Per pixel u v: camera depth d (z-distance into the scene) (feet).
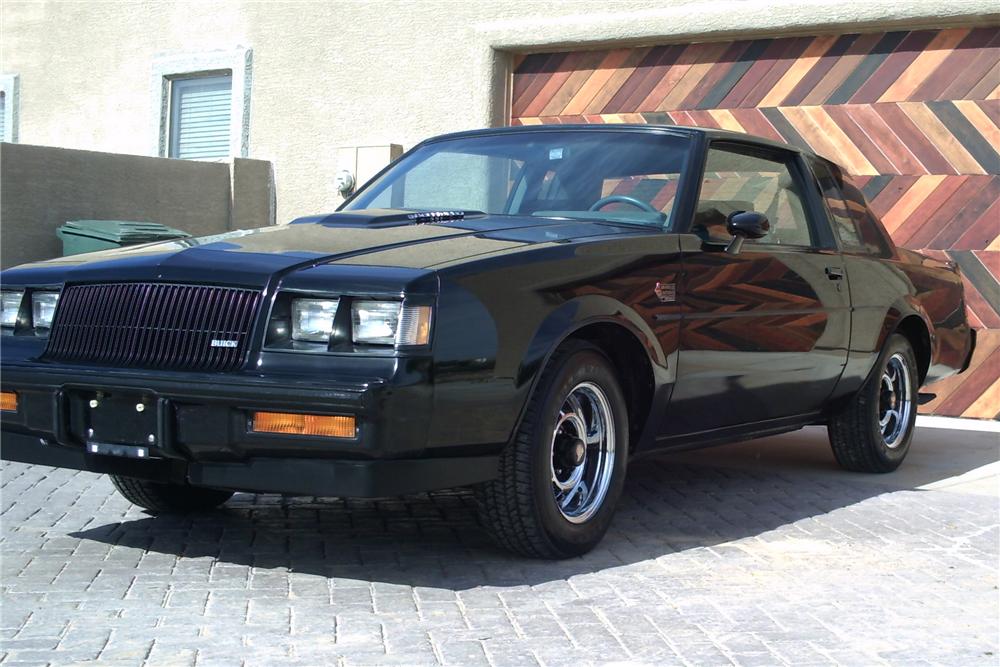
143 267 13.28
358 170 33.71
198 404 12.40
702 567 13.88
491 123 32.45
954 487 19.52
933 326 21.49
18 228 32.94
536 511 13.39
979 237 26.68
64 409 13.23
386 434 11.84
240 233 14.80
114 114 41.04
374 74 34.60
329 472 12.12
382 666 10.26
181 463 12.90
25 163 32.99
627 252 14.53
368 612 11.84
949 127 26.84
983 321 26.84
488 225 15.01
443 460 12.48
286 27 36.45
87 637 10.91
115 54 40.81
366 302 12.18
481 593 12.60
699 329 15.38
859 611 12.22
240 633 11.09
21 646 10.61
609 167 16.60
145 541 14.75
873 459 20.35
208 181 36.60
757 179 17.84
